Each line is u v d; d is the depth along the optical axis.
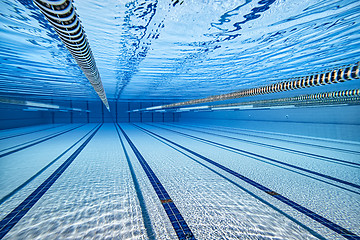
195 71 2.82
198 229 1.26
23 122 9.16
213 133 7.00
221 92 5.31
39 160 2.87
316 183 2.09
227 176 2.29
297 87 3.06
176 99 8.37
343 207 1.57
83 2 1.07
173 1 1.09
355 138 4.75
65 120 12.70
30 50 1.94
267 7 1.17
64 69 2.70
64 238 1.15
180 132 7.34
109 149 3.77
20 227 1.24
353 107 4.82
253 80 3.51
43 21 1.33
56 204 1.54
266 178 2.24
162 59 2.22
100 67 2.51
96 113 13.75
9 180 2.04
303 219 1.39
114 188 1.88
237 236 1.19
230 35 1.60
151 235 1.20
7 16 1.26
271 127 7.66
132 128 9.27
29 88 4.87
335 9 1.20
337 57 2.26
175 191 1.84
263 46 1.87
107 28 1.40
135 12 1.21
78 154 3.30
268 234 1.22
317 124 5.76
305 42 1.76
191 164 2.80
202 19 1.32
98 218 1.36
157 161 2.93
